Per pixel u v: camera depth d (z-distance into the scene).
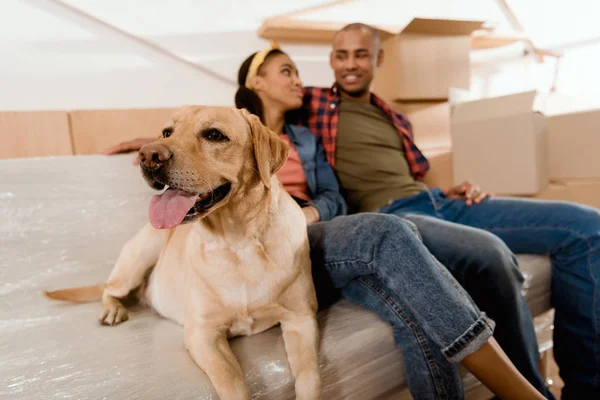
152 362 0.80
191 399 0.71
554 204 1.35
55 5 1.67
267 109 1.62
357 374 0.89
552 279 1.33
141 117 1.75
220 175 0.82
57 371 0.77
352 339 0.89
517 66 2.78
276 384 0.78
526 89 2.83
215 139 0.84
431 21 1.90
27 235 1.20
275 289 0.88
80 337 0.93
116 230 1.31
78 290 1.11
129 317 1.07
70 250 1.25
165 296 1.04
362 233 0.96
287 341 0.86
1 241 1.17
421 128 2.14
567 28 2.67
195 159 0.79
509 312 1.05
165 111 1.80
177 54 1.92
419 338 0.91
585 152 1.80
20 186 1.21
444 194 1.63
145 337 0.93
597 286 1.21
